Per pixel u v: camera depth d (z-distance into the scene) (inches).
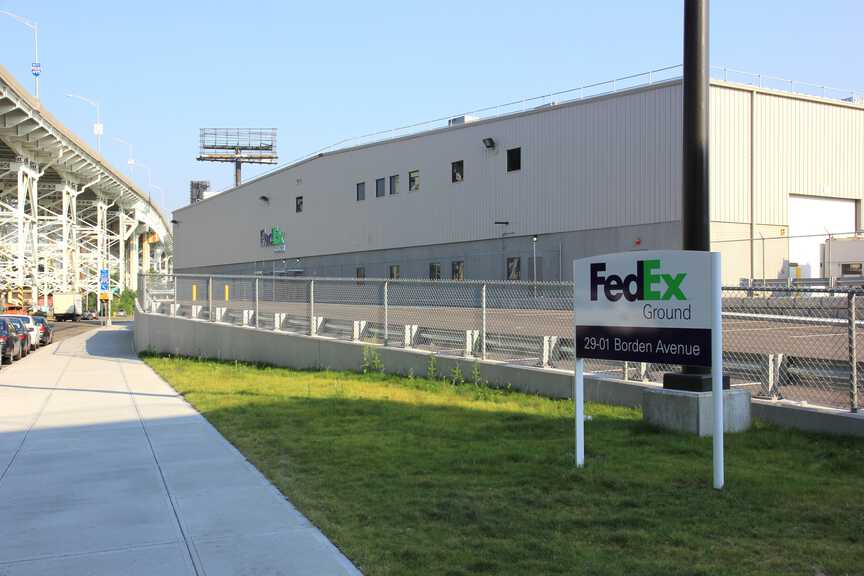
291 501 260.7
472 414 413.7
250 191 2908.5
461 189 1872.5
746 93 1459.2
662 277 275.3
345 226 2304.4
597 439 333.4
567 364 481.1
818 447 307.1
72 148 2856.8
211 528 234.1
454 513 235.3
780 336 668.7
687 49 342.3
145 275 1187.3
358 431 377.7
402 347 619.2
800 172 1519.4
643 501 240.8
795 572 181.8
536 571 187.3
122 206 4148.6
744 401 342.3
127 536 228.5
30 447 372.2
